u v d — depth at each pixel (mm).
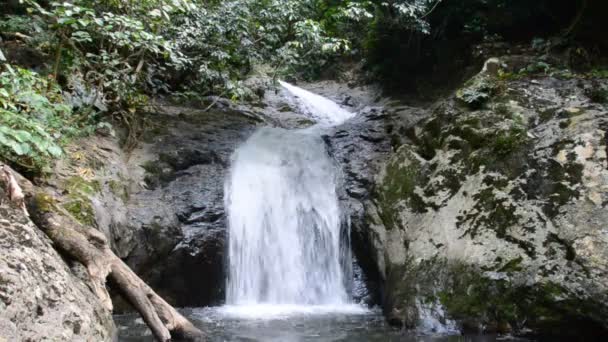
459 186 6176
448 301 5359
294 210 7699
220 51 9109
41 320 3088
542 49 8695
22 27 6660
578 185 5133
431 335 5074
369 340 4898
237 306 6668
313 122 11117
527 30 9977
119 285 4359
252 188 7676
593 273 4582
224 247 6879
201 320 5723
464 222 5793
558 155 5438
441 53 11289
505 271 5113
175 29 8305
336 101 13406
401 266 6148
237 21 9141
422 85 11719
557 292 4695
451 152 6535
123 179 6879
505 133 5980
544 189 5359
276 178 8008
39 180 5457
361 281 7027
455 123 6691
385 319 5887
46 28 6871
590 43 8406
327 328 5406
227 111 10562
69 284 3582
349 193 7777
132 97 8125
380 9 10766
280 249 7371
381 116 10094
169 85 10094
